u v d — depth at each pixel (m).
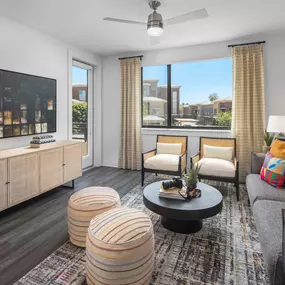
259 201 2.08
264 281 1.65
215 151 3.84
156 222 2.56
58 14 3.00
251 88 3.92
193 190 2.34
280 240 1.43
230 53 4.10
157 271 1.75
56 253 1.98
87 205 2.07
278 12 2.96
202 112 4.57
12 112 3.16
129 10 2.88
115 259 1.43
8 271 1.75
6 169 2.54
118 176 4.43
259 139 3.89
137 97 4.78
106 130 5.26
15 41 3.20
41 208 2.92
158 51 4.62
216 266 1.81
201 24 3.34
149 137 4.88
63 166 3.42
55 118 3.93
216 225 2.48
